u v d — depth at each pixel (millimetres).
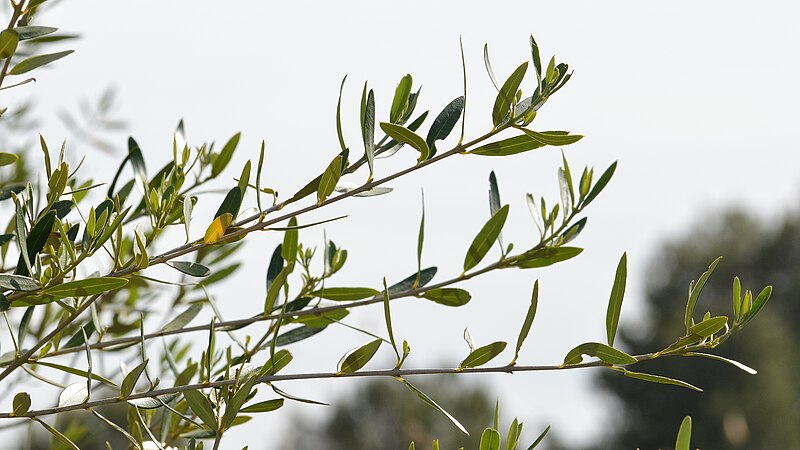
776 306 32844
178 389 2025
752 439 27766
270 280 2725
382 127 1998
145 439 2779
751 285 32250
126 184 2553
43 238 1917
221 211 2029
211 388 2127
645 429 29328
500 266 2562
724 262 32625
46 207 1964
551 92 2025
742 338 29109
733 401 27938
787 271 33094
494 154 2088
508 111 2039
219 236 2021
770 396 28031
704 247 32750
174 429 2775
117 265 2006
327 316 2648
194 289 3166
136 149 2525
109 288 1941
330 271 2721
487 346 2123
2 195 2336
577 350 2131
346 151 2088
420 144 2014
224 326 2584
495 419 2047
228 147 2785
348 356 2082
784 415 27938
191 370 2729
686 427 1871
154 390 2066
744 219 33625
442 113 2121
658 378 2064
